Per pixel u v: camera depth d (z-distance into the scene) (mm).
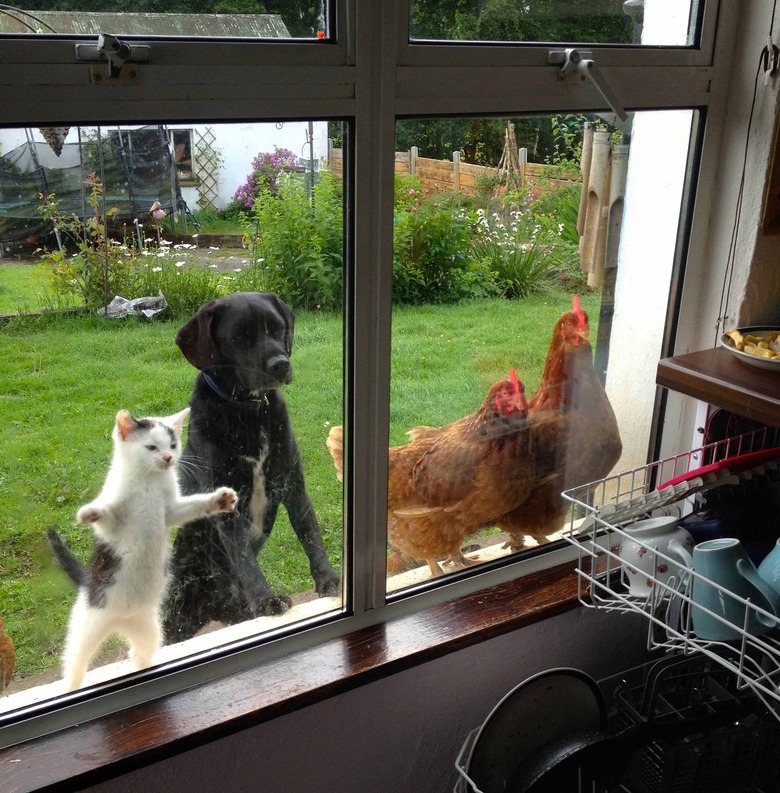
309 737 1100
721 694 1155
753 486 1130
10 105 771
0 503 896
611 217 1246
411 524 1215
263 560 1109
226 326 982
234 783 1062
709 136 1244
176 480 1009
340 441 1111
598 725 1123
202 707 1014
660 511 1148
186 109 852
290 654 1120
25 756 933
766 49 1153
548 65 1075
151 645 1052
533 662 1286
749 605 876
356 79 932
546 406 1296
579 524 1412
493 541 1321
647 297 1342
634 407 1414
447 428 1198
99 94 806
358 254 1005
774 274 1287
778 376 1105
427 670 1170
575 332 1285
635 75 1136
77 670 999
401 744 1194
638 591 1062
